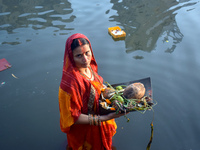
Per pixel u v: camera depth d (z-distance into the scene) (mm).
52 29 5875
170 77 4234
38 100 4008
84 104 2180
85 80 2098
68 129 2244
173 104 3719
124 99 2223
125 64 4617
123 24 6039
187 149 3059
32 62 4797
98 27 5945
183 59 4680
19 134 3422
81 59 1997
